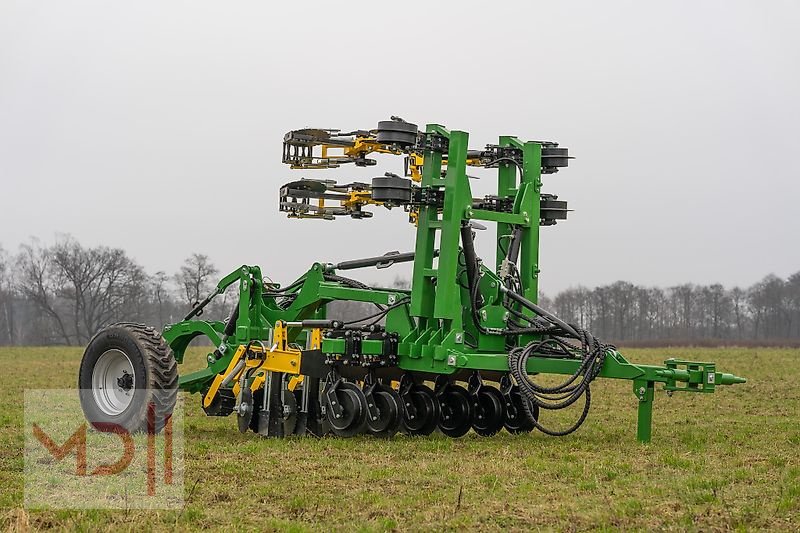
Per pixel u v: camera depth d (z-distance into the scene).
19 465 9.20
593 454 10.02
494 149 12.71
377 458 9.69
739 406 16.44
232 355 12.31
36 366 30.56
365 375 11.60
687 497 7.79
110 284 78.19
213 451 10.08
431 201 11.49
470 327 11.66
